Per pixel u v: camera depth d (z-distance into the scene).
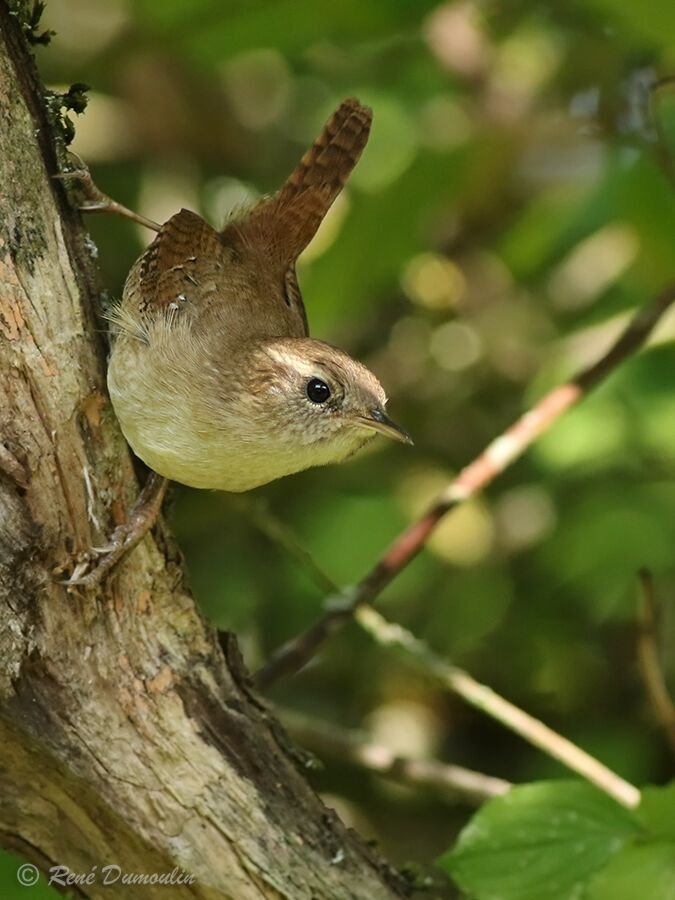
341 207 12.67
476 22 12.11
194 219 8.07
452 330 14.52
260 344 7.72
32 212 6.64
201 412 7.36
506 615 13.05
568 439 11.82
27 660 6.52
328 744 9.40
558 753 8.44
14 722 6.50
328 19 10.15
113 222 13.59
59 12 13.14
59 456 6.64
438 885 7.72
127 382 7.04
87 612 6.65
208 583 13.12
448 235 14.20
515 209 13.91
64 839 6.84
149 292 7.60
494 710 8.62
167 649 6.90
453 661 13.03
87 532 6.70
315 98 14.52
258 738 7.07
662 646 12.52
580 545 12.30
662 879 6.68
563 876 7.03
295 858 6.99
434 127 11.93
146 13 10.24
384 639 8.80
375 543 12.52
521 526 13.29
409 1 10.13
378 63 12.62
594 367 9.33
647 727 12.37
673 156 10.47
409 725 13.27
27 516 6.52
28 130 6.70
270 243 8.62
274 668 8.55
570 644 13.04
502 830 7.21
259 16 10.14
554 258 12.59
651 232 10.78
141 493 7.07
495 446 9.14
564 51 12.26
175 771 6.82
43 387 6.59
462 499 8.98
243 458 7.66
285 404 7.74
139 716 6.78
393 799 12.66
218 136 14.49
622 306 12.36
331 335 14.64
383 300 14.41
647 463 12.49
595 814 7.23
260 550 13.18
